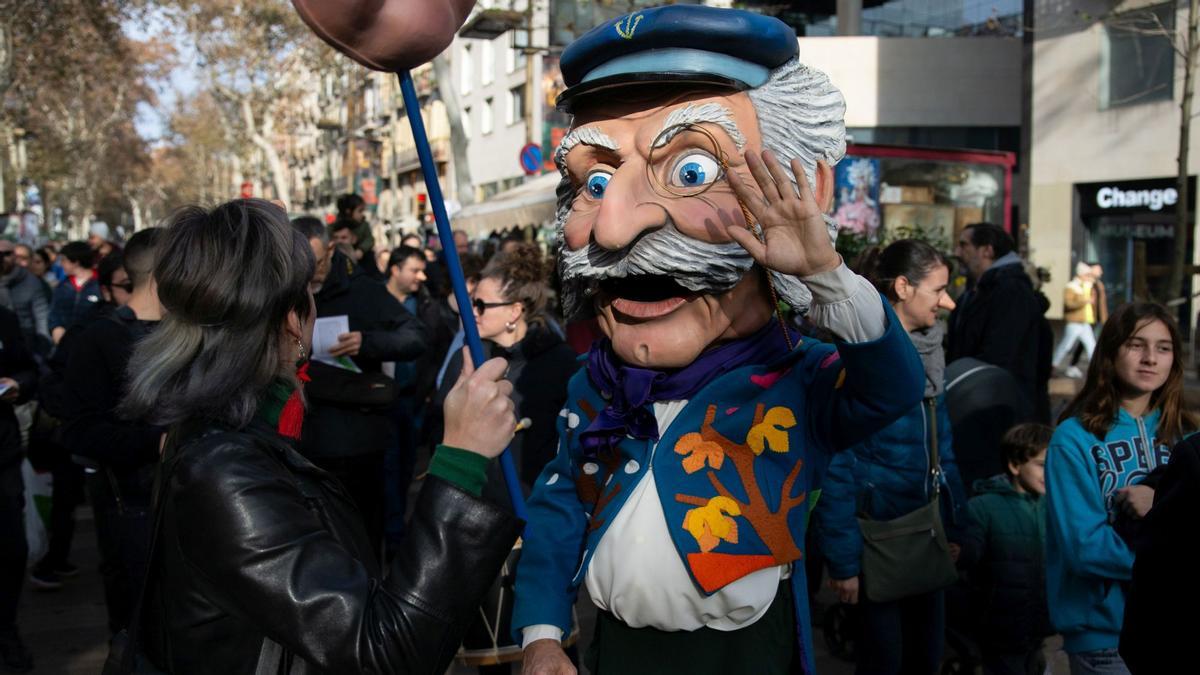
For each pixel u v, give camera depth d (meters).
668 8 1.92
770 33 1.94
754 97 1.97
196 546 1.57
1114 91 16.47
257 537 1.54
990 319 5.00
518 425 3.46
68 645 4.70
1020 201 18.11
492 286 3.66
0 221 10.97
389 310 4.44
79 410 3.31
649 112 1.98
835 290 1.76
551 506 2.19
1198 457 1.75
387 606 1.56
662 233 1.91
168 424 1.67
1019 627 3.50
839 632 4.31
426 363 6.96
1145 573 1.81
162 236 1.75
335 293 4.35
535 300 3.66
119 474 3.35
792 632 2.07
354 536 1.81
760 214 1.75
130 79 31.86
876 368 1.83
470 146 29.97
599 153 2.03
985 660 3.61
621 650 2.07
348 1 1.68
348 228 6.93
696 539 1.91
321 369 4.07
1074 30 16.92
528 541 2.17
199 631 1.60
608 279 2.04
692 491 1.93
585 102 2.05
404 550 1.62
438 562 1.58
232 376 1.67
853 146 10.73
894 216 10.87
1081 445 2.81
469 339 1.84
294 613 1.51
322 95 34.62
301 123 38.31
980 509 3.56
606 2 12.75
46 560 5.52
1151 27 15.44
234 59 25.56
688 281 1.91
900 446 3.22
